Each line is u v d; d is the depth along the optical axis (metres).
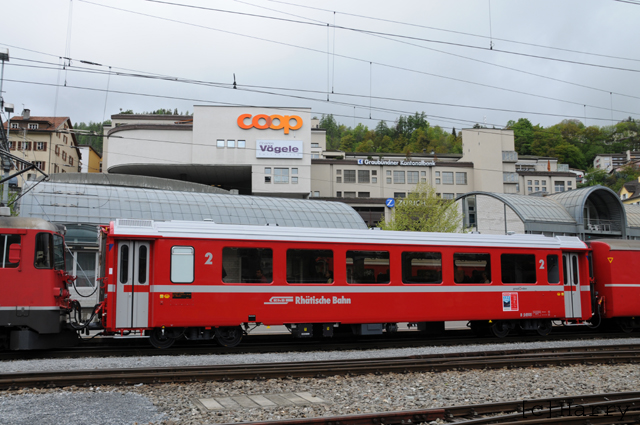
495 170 73.50
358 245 16.28
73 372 10.31
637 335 19.84
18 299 13.23
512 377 11.47
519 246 18.17
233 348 14.84
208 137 59.09
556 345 16.44
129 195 29.53
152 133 58.69
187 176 64.62
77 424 7.45
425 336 19.06
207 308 14.55
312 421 7.40
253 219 31.70
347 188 69.94
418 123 151.12
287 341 17.23
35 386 9.62
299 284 15.48
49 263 13.73
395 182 71.31
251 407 8.62
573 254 19.16
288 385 10.30
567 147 115.88
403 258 16.72
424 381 10.86
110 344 15.88
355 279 16.11
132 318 13.98
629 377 11.66
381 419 7.73
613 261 19.47
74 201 27.39
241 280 14.97
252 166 59.47
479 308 17.33
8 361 12.42
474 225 47.97
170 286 14.27
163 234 14.37
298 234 15.73
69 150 73.81
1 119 21.66
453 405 9.06
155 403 8.72
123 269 14.06
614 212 48.16
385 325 16.92
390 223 48.28
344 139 145.38
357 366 11.74
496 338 17.81
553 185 80.06
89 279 26.19
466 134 76.06
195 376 10.43
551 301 18.38
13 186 26.36
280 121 60.19
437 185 72.31
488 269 17.67
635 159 114.44
